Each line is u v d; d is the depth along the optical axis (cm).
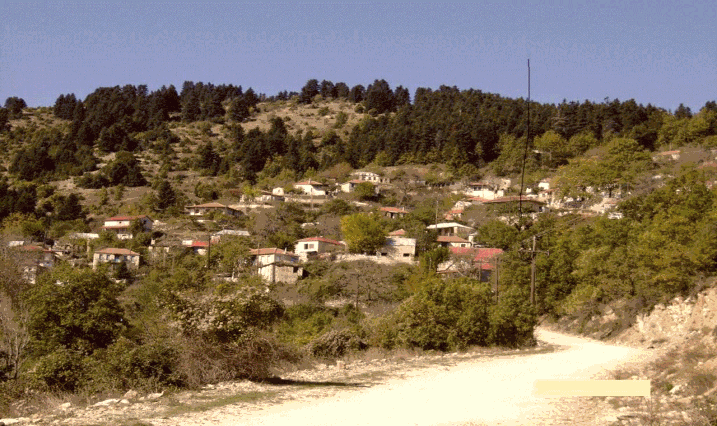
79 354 2027
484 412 1505
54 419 1319
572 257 5788
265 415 1383
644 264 4450
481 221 11162
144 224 12206
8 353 2738
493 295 3722
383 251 9606
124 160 18362
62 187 17400
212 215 12731
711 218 4712
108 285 3612
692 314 3722
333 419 1363
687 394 1677
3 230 11706
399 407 1534
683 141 15600
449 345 3194
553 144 15950
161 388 1709
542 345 3594
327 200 14125
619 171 12094
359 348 3005
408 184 15238
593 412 1527
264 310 1930
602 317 4669
